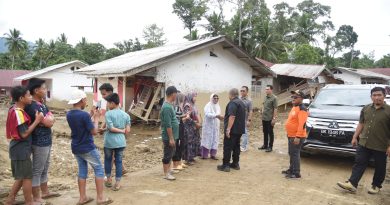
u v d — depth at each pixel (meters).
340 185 6.64
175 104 7.62
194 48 16.08
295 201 6.08
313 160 9.24
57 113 27.19
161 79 15.73
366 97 9.01
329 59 50.59
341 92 9.52
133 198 5.93
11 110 5.02
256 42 41.88
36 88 5.31
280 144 11.69
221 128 15.61
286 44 44.28
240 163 8.78
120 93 16.69
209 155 9.30
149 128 15.60
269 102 10.19
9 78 42.72
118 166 6.36
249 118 10.20
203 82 17.20
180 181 7.02
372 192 6.63
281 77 28.64
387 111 6.29
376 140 6.37
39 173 5.41
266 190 6.62
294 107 7.42
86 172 5.62
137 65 14.51
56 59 54.47
